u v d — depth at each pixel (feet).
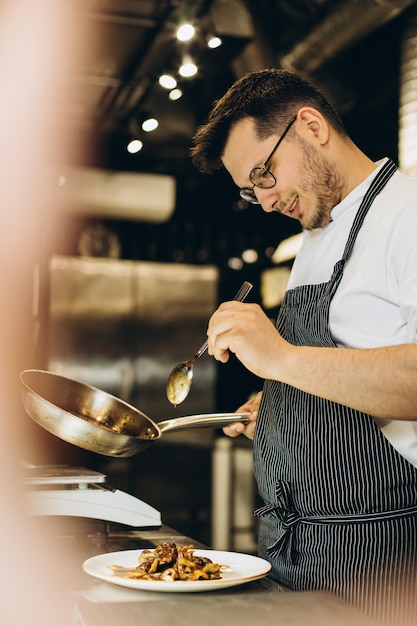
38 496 5.74
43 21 8.75
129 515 5.96
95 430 5.07
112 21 8.82
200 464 18.12
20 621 3.77
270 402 5.73
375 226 5.24
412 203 5.06
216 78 13.56
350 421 5.14
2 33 9.05
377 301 5.16
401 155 11.23
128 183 16.14
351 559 4.97
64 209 15.97
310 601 3.82
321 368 4.46
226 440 17.60
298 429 5.36
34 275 12.26
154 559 4.48
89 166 16.08
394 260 5.03
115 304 18.69
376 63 13.26
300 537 5.23
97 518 5.84
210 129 5.45
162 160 17.08
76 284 18.43
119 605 3.74
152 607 3.71
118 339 18.69
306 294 5.65
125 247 18.85
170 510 17.98
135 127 13.98
